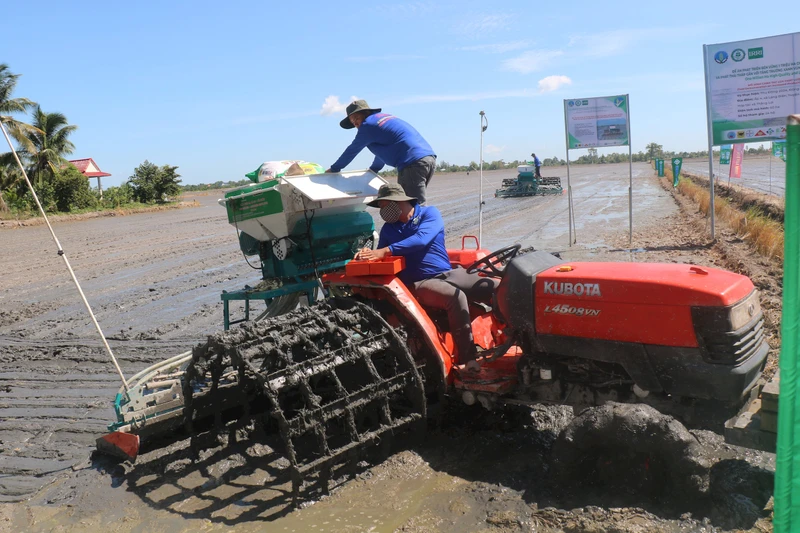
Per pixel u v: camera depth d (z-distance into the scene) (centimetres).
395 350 450
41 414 593
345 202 604
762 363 369
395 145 608
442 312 491
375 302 493
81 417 580
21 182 4297
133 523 389
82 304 1099
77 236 2453
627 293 372
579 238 1456
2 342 866
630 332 372
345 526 365
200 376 450
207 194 7394
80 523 394
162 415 476
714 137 1188
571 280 394
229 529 373
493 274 490
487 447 451
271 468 451
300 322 448
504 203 2653
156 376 504
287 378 399
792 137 209
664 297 360
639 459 360
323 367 415
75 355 776
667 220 1719
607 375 402
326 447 398
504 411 501
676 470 341
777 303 713
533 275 413
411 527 358
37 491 443
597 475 375
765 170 4094
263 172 621
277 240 598
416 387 446
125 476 453
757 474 380
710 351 352
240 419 500
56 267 1574
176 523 385
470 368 453
